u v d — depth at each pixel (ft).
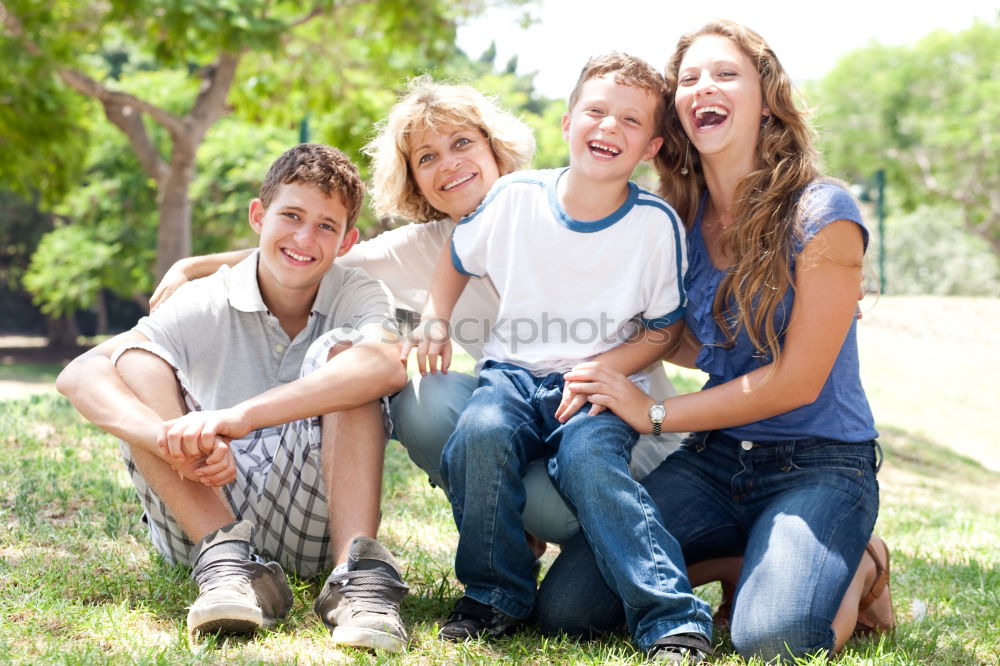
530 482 9.05
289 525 9.04
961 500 21.57
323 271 9.64
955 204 115.65
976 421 38.04
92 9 40.47
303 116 47.98
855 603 8.54
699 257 9.57
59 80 44.60
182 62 38.60
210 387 9.61
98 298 107.65
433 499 13.71
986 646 9.06
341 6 42.91
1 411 17.72
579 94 9.35
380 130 11.68
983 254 129.59
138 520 11.17
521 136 10.99
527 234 9.33
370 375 8.72
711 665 7.82
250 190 65.98
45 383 61.05
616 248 9.13
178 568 9.32
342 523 8.51
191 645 7.70
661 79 9.54
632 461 10.00
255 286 9.51
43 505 11.71
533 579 8.71
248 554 8.15
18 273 100.48
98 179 75.56
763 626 7.88
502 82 73.10
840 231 8.77
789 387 8.77
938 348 55.11
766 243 8.98
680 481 9.35
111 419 8.50
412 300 11.38
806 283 8.80
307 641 7.94
